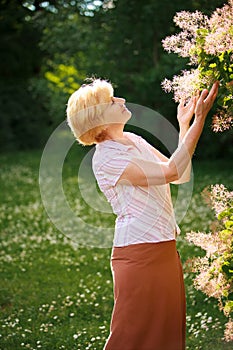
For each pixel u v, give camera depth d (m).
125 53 16.98
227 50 4.10
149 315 4.02
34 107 26.75
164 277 4.03
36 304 6.89
